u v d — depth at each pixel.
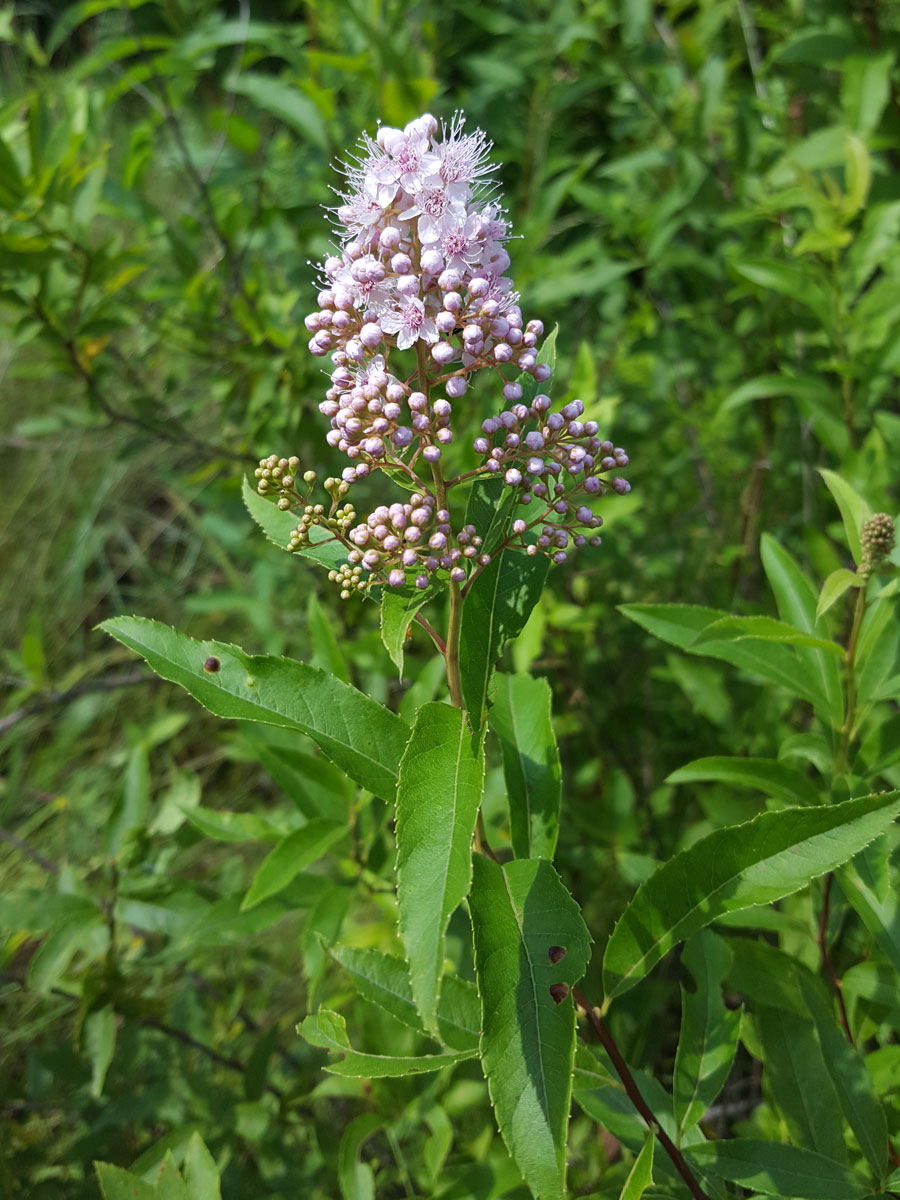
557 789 0.21
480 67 0.47
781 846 0.18
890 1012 0.22
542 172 0.44
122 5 0.38
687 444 0.47
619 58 0.42
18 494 0.63
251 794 0.51
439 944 0.14
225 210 0.43
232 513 0.46
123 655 0.55
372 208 0.17
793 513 0.44
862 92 0.32
